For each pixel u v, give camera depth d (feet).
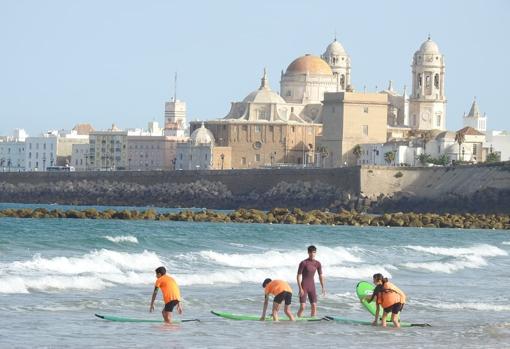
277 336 463.83
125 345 427.33
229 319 499.92
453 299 612.70
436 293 638.94
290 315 506.89
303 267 519.60
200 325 480.64
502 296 640.17
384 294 503.20
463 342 466.70
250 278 645.92
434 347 453.17
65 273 605.31
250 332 469.98
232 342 444.55
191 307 529.04
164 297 484.74
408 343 460.14
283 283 505.66
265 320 502.79
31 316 476.13
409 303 584.81
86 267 627.46
